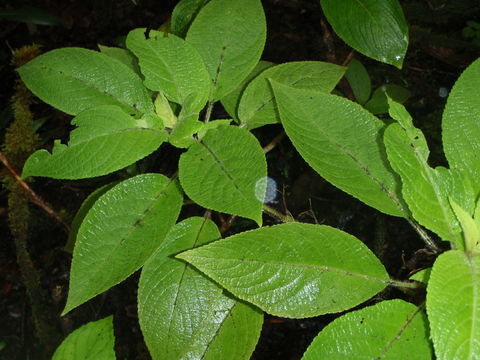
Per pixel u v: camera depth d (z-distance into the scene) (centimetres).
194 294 31
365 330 25
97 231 30
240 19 36
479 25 69
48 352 58
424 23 72
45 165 29
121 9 86
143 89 34
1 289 65
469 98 29
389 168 29
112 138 30
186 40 36
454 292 23
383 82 70
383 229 56
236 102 40
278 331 57
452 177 26
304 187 61
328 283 26
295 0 78
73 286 29
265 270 25
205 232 33
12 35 87
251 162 28
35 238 66
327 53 66
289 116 30
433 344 23
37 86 33
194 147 30
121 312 60
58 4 90
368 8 37
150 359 56
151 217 31
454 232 26
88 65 34
